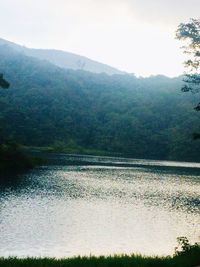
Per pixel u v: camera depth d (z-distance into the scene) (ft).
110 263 53.36
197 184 265.34
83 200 163.43
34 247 86.94
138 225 119.55
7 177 239.71
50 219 118.42
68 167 350.84
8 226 104.99
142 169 381.60
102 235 103.60
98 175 287.07
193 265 51.42
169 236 106.42
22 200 150.82
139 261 55.57
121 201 167.84
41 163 375.25
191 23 96.22
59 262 54.75
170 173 349.82
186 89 104.27
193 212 149.69
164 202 173.06
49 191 184.44
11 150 314.96
